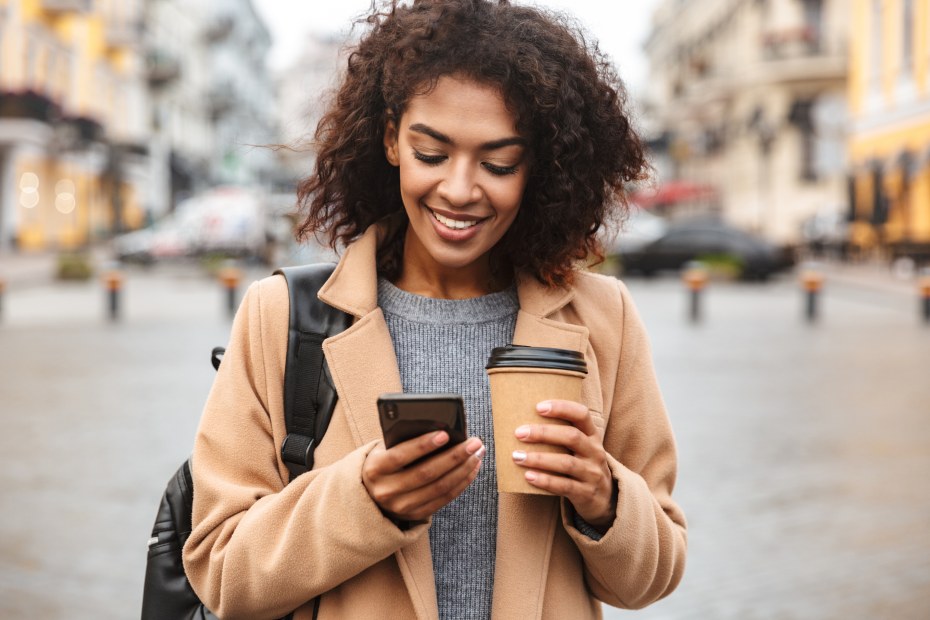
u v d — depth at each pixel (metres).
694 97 46.75
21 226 34.75
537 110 1.51
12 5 34.06
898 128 27.97
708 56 47.41
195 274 27.30
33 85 36.28
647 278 24.44
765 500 5.67
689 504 5.59
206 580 1.55
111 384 9.43
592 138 1.63
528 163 1.55
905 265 24.33
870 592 4.37
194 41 61.75
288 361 1.60
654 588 1.61
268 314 1.62
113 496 5.70
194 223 29.14
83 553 4.79
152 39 51.62
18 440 7.03
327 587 1.45
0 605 4.15
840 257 28.88
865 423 7.69
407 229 1.72
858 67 31.41
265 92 88.50
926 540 5.02
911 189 27.33
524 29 1.51
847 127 31.50
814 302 15.32
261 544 1.47
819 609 4.19
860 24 31.00
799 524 5.26
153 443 6.97
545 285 1.68
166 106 54.81
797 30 35.84
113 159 41.69
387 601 1.51
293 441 1.57
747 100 40.19
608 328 1.70
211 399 1.62
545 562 1.54
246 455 1.58
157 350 11.88
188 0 59.69
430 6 1.54
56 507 5.49
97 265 29.38
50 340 12.88
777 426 7.56
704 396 8.79
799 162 36.12
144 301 18.84
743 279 23.64
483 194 1.51
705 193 44.09
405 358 1.63
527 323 1.64
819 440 7.11
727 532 5.13
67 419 7.79
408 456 1.31
